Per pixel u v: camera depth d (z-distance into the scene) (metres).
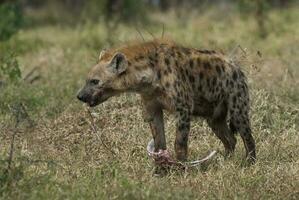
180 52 10.68
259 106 13.33
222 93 10.98
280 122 13.04
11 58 16.16
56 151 11.73
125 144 11.94
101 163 10.89
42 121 13.34
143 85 10.43
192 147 11.94
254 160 11.18
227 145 11.47
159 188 9.52
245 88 11.20
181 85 10.52
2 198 8.99
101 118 13.05
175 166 10.59
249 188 9.83
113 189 9.38
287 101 14.16
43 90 15.62
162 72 10.45
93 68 10.48
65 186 9.50
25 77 16.44
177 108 10.51
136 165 10.80
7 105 14.12
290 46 20.84
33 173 9.87
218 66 10.91
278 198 9.52
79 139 12.31
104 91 10.45
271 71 16.70
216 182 10.04
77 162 11.00
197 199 9.38
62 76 17.39
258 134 12.53
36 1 46.16
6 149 11.08
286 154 11.59
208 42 20.16
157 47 10.57
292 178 10.16
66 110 13.89
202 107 11.01
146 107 10.77
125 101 13.62
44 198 9.06
